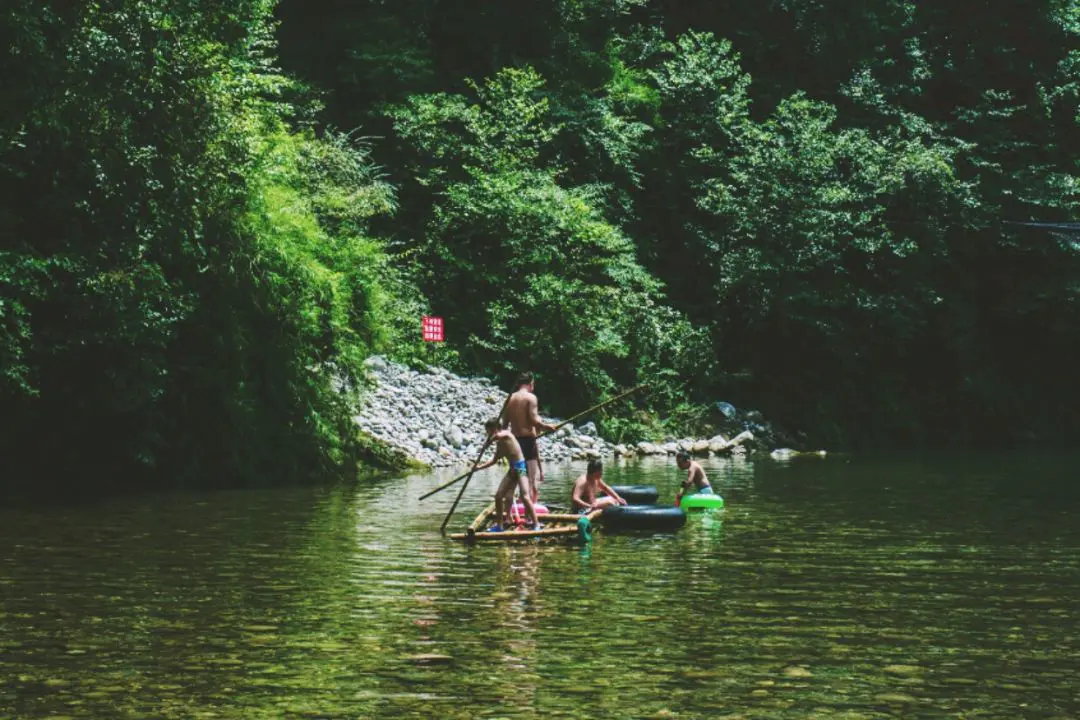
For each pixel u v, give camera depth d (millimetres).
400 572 8219
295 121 25969
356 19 29250
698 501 12859
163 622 6465
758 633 6207
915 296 31453
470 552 9281
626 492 12570
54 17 13562
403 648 5840
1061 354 35281
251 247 16188
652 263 29953
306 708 4805
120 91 14172
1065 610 6867
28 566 8453
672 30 34250
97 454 15453
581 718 4668
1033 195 33250
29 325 13594
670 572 8250
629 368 27219
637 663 5543
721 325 29812
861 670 5430
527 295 25250
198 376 15711
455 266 25938
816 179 29578
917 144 31438
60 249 14055
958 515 12188
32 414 14453
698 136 30828
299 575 8070
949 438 32375
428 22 30062
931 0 36281
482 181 25641
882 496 14453
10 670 5414
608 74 31219
